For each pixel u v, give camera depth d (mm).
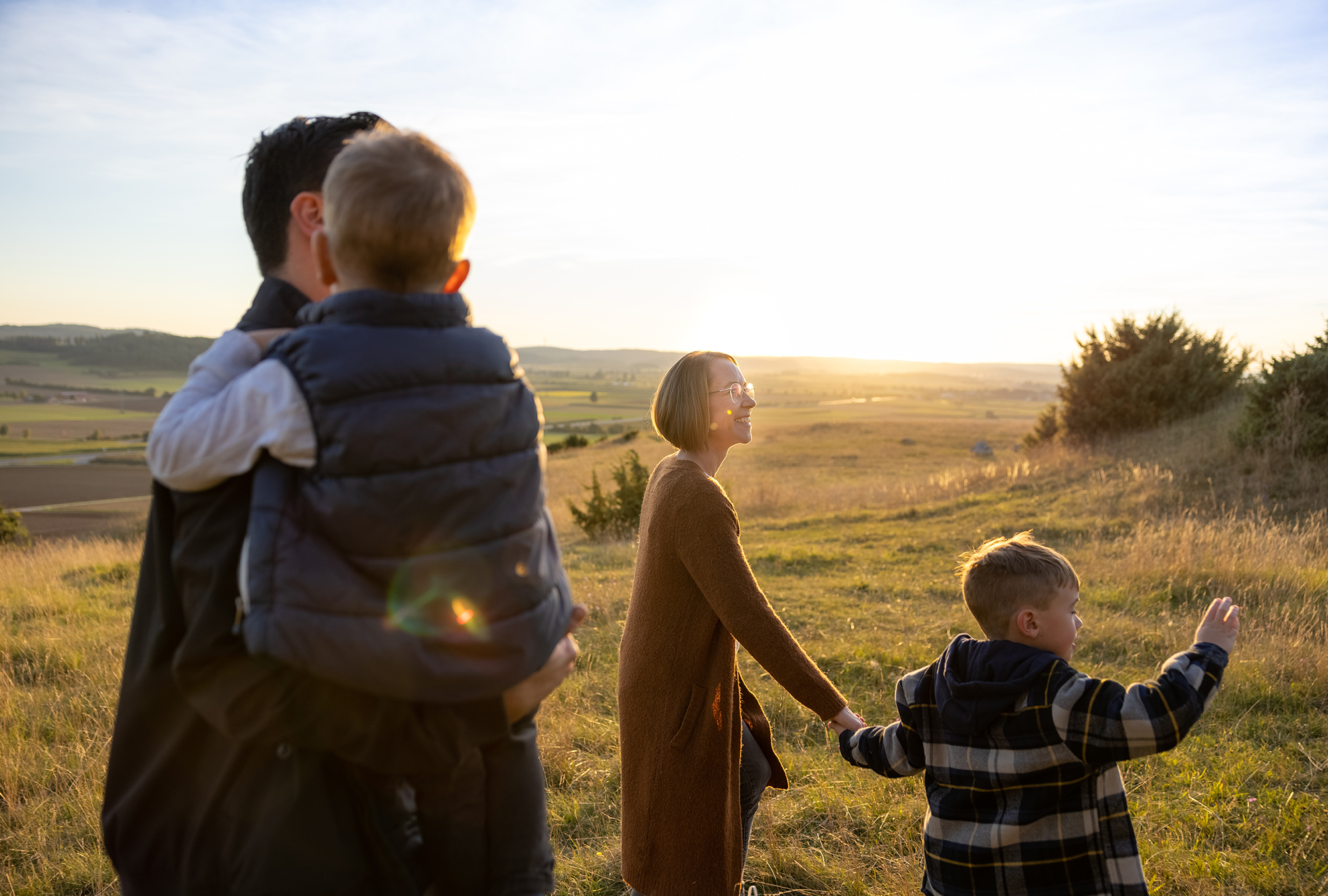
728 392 2182
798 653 1998
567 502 14750
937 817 1885
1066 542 9914
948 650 1994
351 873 1040
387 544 937
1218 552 7727
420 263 1059
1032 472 15234
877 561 9828
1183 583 7184
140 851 1071
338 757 1056
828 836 3311
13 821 3564
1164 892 2859
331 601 912
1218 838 3186
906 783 3689
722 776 2051
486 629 977
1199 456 12484
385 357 970
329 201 1058
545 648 1051
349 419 936
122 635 6668
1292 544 7969
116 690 5148
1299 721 4289
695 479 2070
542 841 1236
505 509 1016
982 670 1845
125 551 13180
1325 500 9812
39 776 3953
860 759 2055
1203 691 1623
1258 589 6781
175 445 950
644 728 2078
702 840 2020
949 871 1835
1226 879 2912
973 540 10594
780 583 8633
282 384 962
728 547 1992
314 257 1183
